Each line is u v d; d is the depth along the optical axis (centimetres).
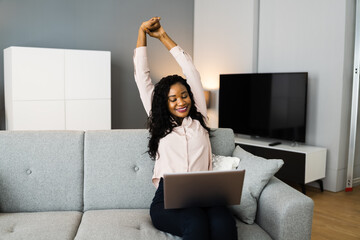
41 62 395
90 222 174
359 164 388
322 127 380
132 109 512
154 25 210
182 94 197
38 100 397
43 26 450
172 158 188
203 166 192
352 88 366
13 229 167
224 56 490
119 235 161
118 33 496
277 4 419
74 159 199
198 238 143
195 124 201
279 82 396
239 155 210
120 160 202
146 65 212
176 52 215
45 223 173
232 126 453
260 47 443
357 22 359
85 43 476
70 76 412
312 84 387
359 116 377
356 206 328
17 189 193
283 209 161
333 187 373
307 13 388
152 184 202
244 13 455
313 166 360
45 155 197
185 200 153
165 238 162
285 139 394
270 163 184
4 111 432
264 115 414
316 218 297
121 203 199
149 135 207
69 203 197
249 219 178
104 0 484
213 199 155
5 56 415
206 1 520
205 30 524
